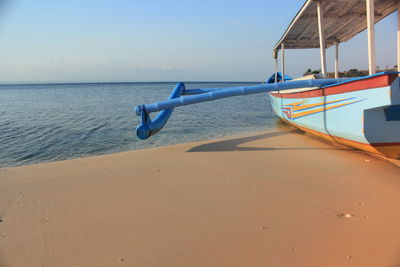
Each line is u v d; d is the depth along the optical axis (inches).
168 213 135.9
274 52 547.2
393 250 96.9
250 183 176.4
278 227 118.0
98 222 129.3
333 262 91.9
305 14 322.0
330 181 175.5
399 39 291.0
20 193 170.4
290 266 91.3
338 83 233.0
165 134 406.9
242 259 96.3
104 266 95.9
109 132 425.1
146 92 1989.4
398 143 203.5
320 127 278.4
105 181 188.5
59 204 152.3
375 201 141.5
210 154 261.3
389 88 182.2
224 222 124.6
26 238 117.1
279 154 252.5
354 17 329.4
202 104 925.2
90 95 1601.9
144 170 212.7
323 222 120.7
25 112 693.3
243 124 489.7
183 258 98.4
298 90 337.1
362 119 207.8
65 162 245.6
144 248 106.1
